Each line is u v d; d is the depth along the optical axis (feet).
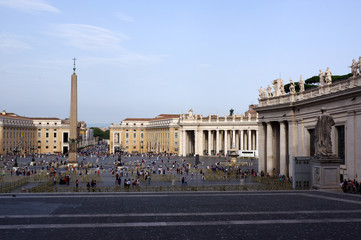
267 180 166.09
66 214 78.48
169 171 260.01
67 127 635.25
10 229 65.92
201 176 203.51
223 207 86.28
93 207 86.94
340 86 146.92
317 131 114.73
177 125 558.56
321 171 112.27
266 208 84.23
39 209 84.38
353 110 136.36
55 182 175.83
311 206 86.02
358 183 123.65
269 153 203.31
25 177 191.72
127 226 67.87
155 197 104.32
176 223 69.97
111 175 224.12
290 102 180.65
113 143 653.30
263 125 212.02
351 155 137.90
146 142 650.84
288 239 59.06
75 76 280.51
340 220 71.51
